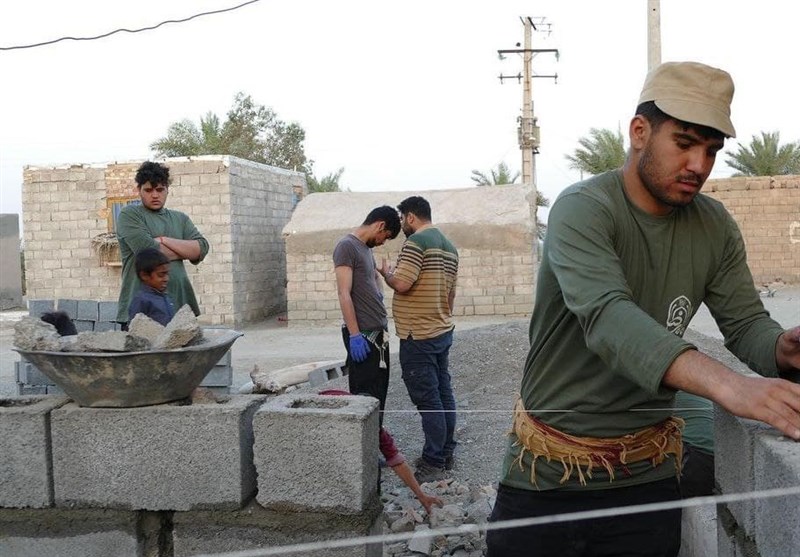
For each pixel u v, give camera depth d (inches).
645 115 86.4
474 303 703.7
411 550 165.5
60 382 120.6
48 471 121.6
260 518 119.2
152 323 132.0
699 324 628.1
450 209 730.2
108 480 121.1
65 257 751.7
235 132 1544.0
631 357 75.9
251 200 770.8
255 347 587.2
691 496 138.8
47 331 120.3
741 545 89.4
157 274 186.1
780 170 1318.9
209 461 119.2
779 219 996.6
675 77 83.9
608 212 89.4
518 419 103.8
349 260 216.8
